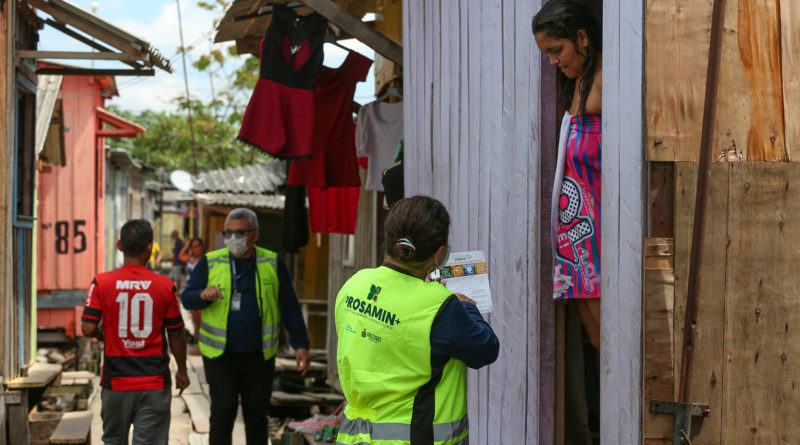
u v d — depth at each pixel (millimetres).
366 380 2414
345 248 10406
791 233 2223
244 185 15797
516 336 3291
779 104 2230
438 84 4535
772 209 2223
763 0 2232
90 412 7461
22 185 7500
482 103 3734
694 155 2215
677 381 2199
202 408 8273
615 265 2410
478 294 2689
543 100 3031
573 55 2805
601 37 2787
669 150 2213
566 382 3533
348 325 2508
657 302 2201
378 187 6586
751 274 2213
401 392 2383
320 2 5281
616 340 2395
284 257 14672
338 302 2604
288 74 5387
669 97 2213
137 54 7047
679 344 2203
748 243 2211
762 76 2229
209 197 14789
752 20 2227
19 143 7480
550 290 3018
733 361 2201
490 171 3621
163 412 5039
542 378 3018
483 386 3855
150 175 44719
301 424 6840
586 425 3582
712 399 2201
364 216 9180
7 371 6297
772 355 2215
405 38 5406
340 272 10562
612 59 2445
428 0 4777
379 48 5445
